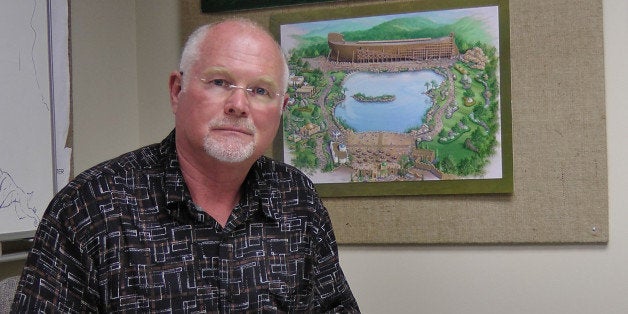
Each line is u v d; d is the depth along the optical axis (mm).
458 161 1758
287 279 1214
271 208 1239
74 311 1045
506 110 1722
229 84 1098
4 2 1452
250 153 1107
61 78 1607
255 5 1917
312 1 1869
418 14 1790
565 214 1685
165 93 2025
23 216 1480
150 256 1099
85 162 1808
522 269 1727
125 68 1996
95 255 1072
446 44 1769
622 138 1657
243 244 1190
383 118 1818
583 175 1674
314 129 1877
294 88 1894
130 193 1129
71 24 1735
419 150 1789
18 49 1486
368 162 1828
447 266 1781
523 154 1714
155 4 2035
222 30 1122
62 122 1607
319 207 1335
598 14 1659
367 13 1829
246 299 1156
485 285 1752
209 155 1094
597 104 1663
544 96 1700
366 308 1845
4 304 1188
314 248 1295
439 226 1775
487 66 1738
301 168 1889
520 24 1717
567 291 1696
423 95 1788
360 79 1837
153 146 1229
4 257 1442
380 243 1825
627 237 1653
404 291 1813
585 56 1671
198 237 1141
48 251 1051
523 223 1714
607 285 1668
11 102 1463
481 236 1744
